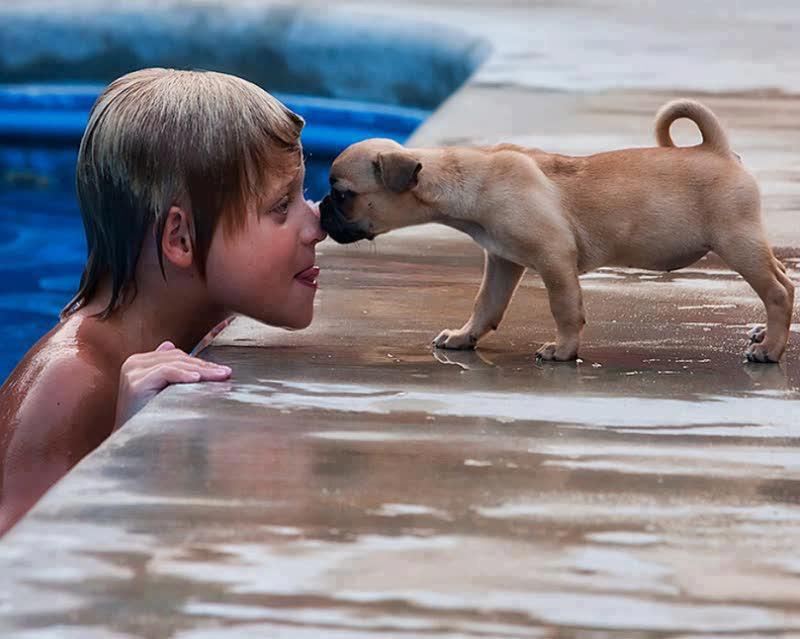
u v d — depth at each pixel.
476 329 5.81
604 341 5.90
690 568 3.47
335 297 6.77
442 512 3.81
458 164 5.61
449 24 19.02
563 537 3.65
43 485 5.12
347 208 5.75
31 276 12.34
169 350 5.35
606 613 3.20
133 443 4.35
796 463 4.31
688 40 18.22
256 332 6.05
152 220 5.52
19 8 18.86
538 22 19.72
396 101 18.56
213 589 3.27
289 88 18.80
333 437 4.48
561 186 5.55
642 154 5.61
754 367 5.48
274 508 3.79
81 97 17.83
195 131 5.45
